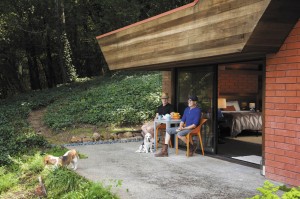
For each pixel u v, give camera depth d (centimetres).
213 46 546
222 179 567
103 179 568
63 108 1383
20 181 635
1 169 706
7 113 1439
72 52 2358
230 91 1249
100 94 1505
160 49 696
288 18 486
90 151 830
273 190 304
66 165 620
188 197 477
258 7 463
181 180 562
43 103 1600
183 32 621
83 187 513
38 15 2169
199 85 812
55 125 1117
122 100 1337
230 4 507
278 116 544
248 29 479
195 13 585
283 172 536
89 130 1091
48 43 2311
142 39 762
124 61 847
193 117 744
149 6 1970
